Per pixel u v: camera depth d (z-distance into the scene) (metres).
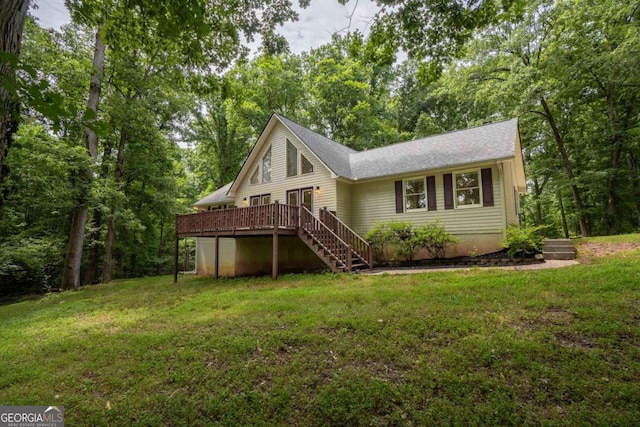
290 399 3.05
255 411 2.94
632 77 13.59
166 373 3.70
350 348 3.81
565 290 4.93
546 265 7.66
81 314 7.40
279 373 3.45
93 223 16.31
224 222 11.52
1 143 2.33
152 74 15.29
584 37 13.49
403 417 2.68
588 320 3.80
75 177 12.61
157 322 5.87
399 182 12.09
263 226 10.38
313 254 13.10
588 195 18.48
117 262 22.30
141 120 15.32
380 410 2.79
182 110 18.11
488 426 2.49
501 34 16.80
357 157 15.19
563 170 17.77
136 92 15.61
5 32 2.13
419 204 11.65
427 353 3.53
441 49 5.31
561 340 3.50
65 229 16.62
